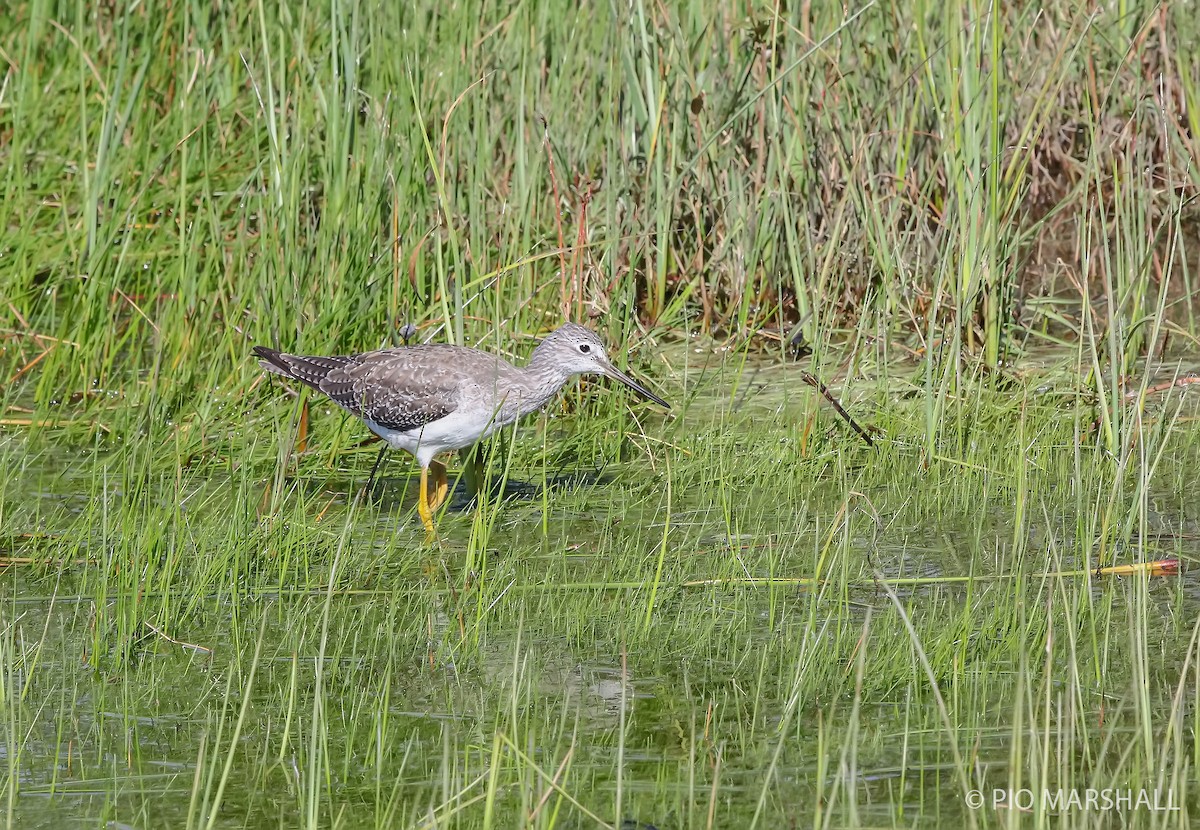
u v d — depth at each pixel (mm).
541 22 15828
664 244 15758
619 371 13227
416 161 14664
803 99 15734
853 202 15469
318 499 12922
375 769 8281
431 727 8766
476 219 14352
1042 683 9031
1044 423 13742
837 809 7734
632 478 13156
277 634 10102
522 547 11711
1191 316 14828
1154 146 17875
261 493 12844
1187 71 16281
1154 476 12602
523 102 14477
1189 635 9680
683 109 15875
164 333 14617
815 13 16453
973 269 14250
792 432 13664
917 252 15820
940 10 15922
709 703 9008
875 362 15227
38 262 16172
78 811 7867
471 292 14500
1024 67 17562
